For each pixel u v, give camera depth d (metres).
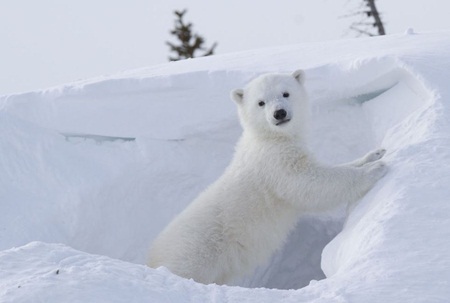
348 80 12.26
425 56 11.79
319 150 13.04
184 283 7.02
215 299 6.73
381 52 12.50
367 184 10.03
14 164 12.93
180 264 10.73
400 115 11.50
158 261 10.92
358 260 7.48
